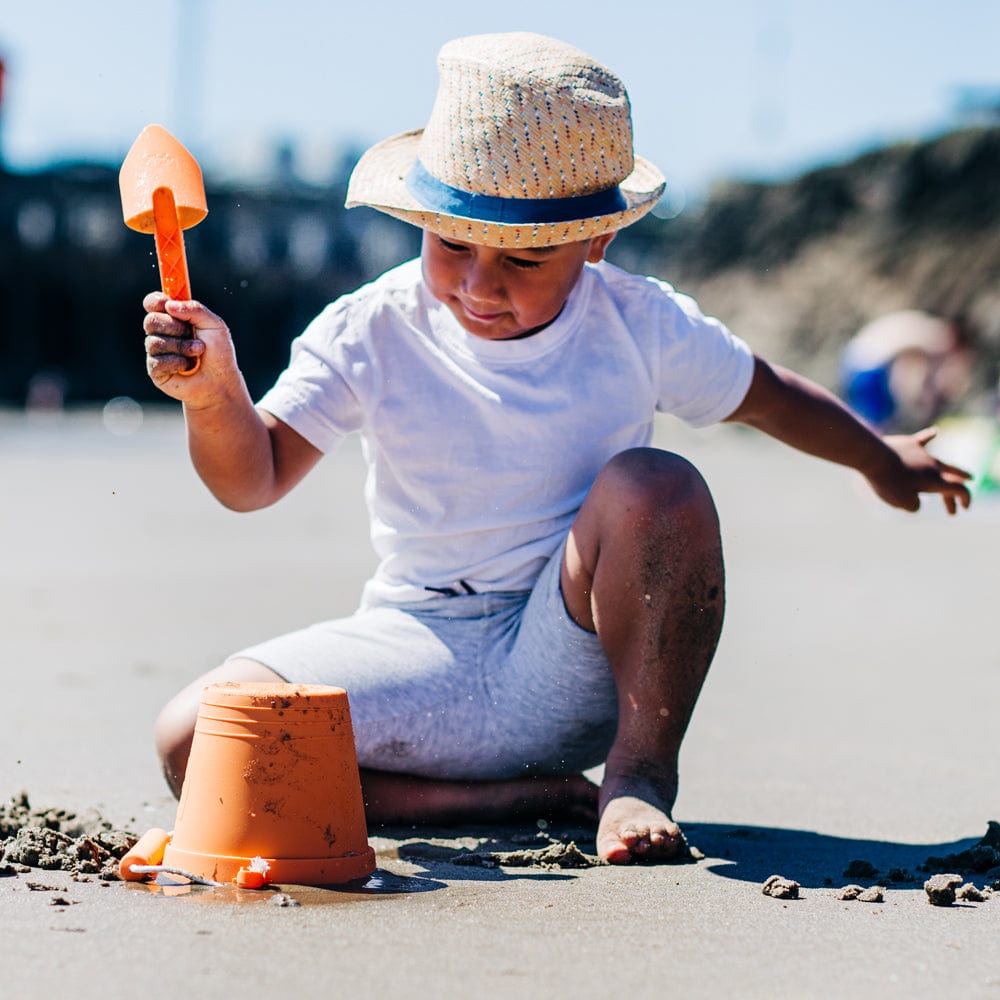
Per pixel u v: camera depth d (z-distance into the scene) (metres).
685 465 2.33
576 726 2.48
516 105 2.32
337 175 53.25
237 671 2.44
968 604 6.42
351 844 2.09
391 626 2.54
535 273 2.40
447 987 1.60
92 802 2.63
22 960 1.66
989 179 33.28
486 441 2.56
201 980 1.60
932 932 1.89
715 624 2.32
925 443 2.92
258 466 2.40
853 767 3.15
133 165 2.24
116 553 7.88
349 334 2.58
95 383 50.31
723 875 2.20
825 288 35.00
